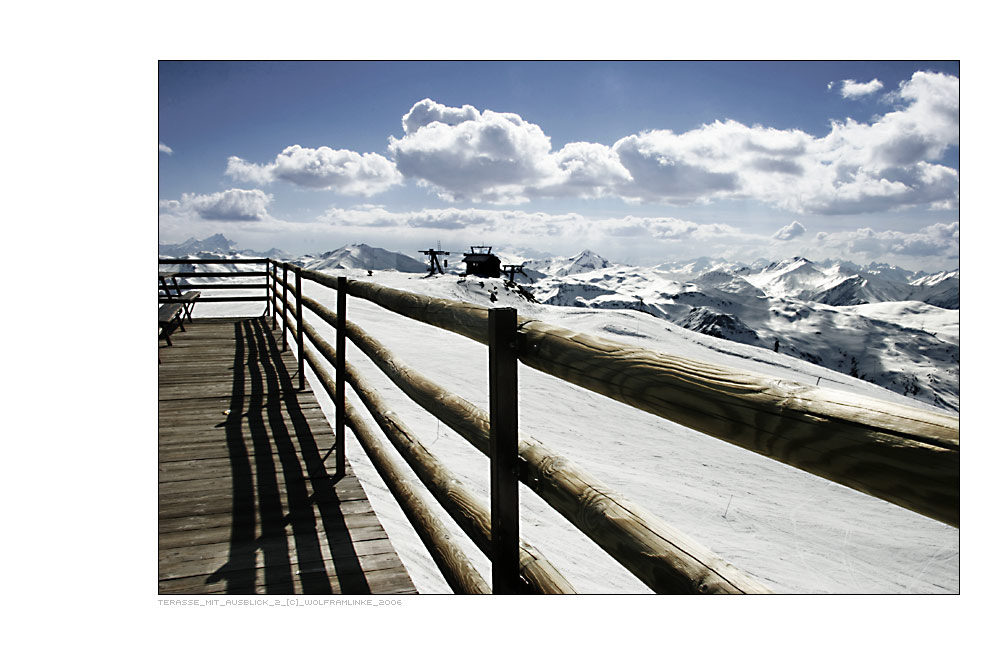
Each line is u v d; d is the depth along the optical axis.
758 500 8.03
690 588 0.90
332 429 4.57
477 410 1.77
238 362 7.02
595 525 1.14
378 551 2.74
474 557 4.51
